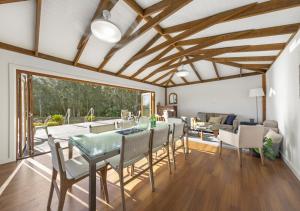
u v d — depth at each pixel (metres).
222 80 6.35
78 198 1.88
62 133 5.91
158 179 2.36
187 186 2.16
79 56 3.68
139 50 4.02
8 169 2.67
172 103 7.72
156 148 2.29
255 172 2.58
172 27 3.02
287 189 2.07
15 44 2.95
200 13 2.51
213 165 2.89
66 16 2.64
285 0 1.95
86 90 11.15
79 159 1.94
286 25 2.52
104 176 1.83
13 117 3.00
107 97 11.86
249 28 2.78
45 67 3.44
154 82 7.08
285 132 3.05
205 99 6.79
